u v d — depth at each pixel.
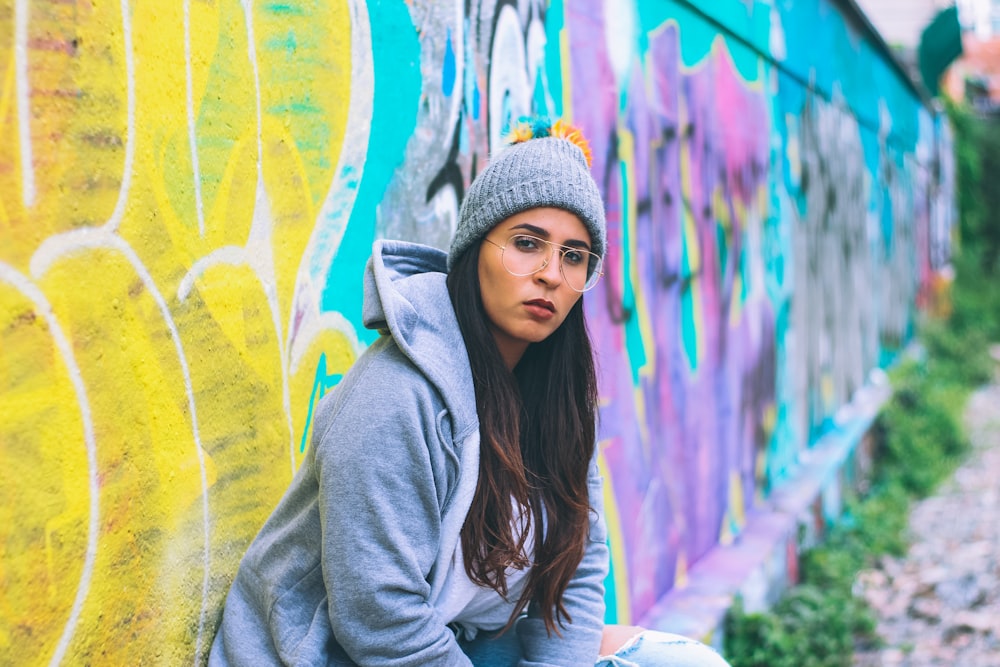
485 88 2.64
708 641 3.56
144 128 1.47
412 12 2.30
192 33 1.58
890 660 4.41
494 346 1.66
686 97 4.21
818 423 6.88
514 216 1.62
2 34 1.21
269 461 1.84
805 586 4.68
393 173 2.24
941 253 16.34
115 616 1.43
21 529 1.25
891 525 6.29
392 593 1.51
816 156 6.85
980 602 5.07
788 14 5.88
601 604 1.93
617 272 3.48
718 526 4.62
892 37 17.59
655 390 3.85
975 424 9.92
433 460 1.55
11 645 1.24
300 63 1.90
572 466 1.80
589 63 3.29
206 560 1.66
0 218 1.21
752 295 5.23
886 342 10.66
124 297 1.44
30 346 1.26
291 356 1.91
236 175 1.71
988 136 21.05
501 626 1.94
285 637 1.58
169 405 1.55
